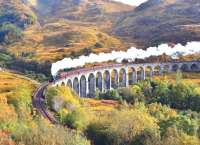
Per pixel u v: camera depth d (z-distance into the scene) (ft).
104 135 310.65
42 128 269.64
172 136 290.56
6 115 305.94
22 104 404.36
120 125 315.58
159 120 391.86
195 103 613.11
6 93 489.67
